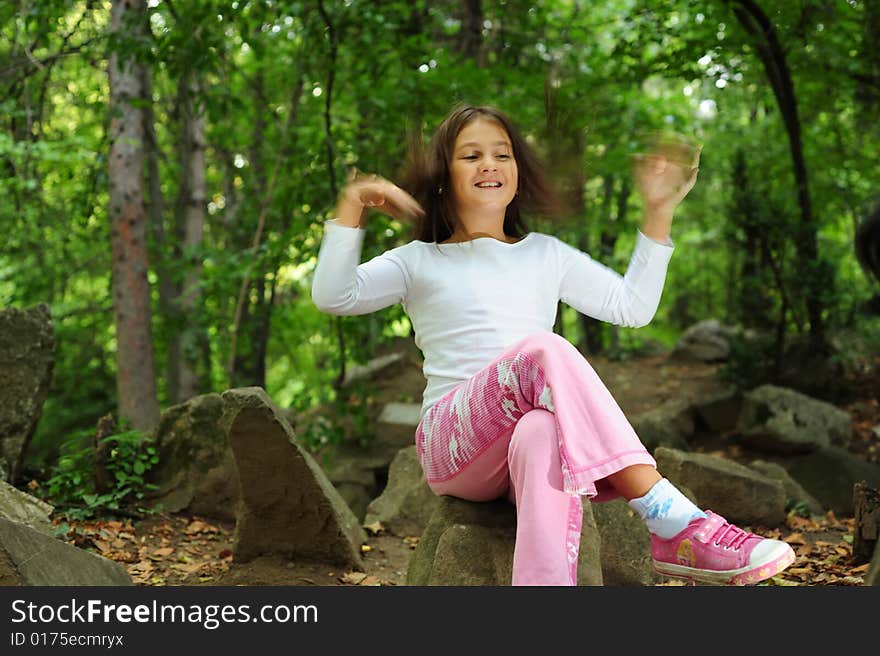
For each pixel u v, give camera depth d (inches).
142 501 189.0
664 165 104.7
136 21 268.2
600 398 92.1
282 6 275.7
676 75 329.7
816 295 326.3
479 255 108.2
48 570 105.6
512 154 112.4
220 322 361.4
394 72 298.7
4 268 390.9
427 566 115.1
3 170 332.5
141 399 337.4
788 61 343.9
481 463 102.7
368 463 299.0
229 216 411.8
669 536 92.2
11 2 314.3
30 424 190.7
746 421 299.0
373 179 99.3
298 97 326.3
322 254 101.0
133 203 338.6
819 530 193.3
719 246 514.3
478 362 103.8
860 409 319.0
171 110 407.2
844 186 421.4
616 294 108.3
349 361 314.8
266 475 150.4
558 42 365.1
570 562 90.4
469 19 361.1
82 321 460.1
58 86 370.3
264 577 148.6
